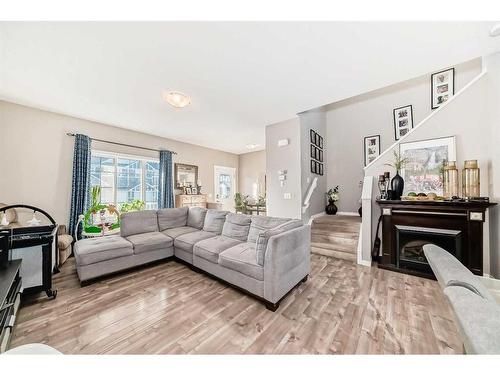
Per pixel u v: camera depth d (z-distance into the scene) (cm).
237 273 227
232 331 164
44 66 228
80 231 377
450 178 253
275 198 433
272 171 439
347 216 489
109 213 358
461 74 361
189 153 612
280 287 199
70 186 382
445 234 250
